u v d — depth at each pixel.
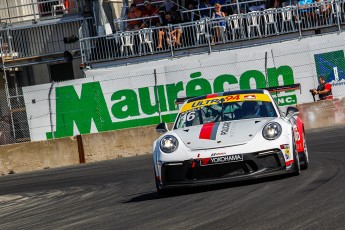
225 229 25.02
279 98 88.38
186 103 42.44
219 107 40.88
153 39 98.50
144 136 81.44
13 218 38.91
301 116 83.19
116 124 89.19
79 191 50.78
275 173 36.44
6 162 81.62
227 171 36.22
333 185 33.16
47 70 115.44
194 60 96.75
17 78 113.25
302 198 30.22
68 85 89.25
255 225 25.11
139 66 97.75
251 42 96.38
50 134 89.56
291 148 37.09
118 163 72.94
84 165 77.50
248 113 40.00
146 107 89.06
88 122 89.31
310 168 42.84
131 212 33.59
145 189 45.31
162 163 37.06
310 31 95.62
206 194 35.81
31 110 89.69
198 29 96.94
